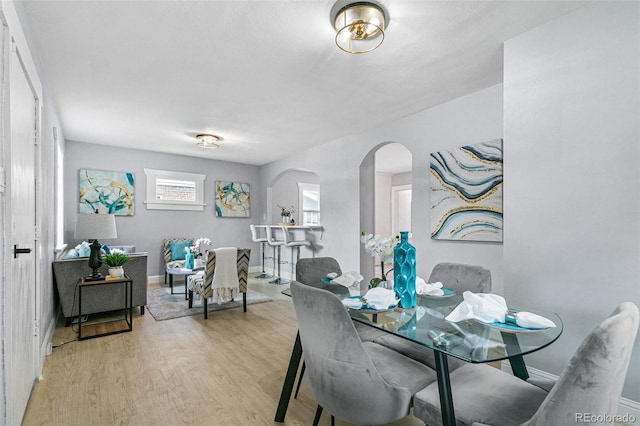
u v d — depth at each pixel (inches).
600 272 71.9
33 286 81.5
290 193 286.8
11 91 58.7
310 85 115.3
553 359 79.4
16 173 63.4
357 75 107.4
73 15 75.9
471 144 121.6
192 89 118.7
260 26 80.4
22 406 68.2
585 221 74.3
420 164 141.3
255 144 202.4
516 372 63.5
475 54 94.2
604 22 71.7
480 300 55.8
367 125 162.4
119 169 211.3
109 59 96.8
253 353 105.7
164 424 68.1
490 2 72.0
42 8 73.0
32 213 80.7
